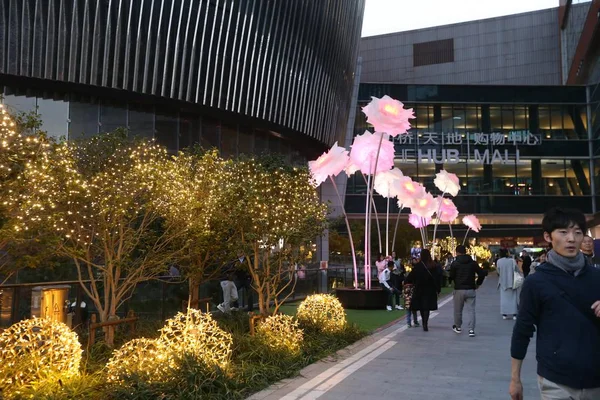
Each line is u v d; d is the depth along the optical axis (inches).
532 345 404.5
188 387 236.5
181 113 862.5
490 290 1061.8
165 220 377.7
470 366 322.0
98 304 335.3
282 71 965.8
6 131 231.6
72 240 330.3
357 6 1266.0
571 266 128.0
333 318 423.8
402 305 754.2
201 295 549.6
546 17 2352.4
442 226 1935.3
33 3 706.2
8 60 695.7
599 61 1758.1
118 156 353.7
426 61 2464.3
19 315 327.9
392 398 246.4
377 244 1477.6
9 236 235.8
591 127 1883.6
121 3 752.3
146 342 260.1
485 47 2406.5
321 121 1106.7
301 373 302.0
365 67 2536.9
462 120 1919.3
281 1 951.0
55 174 291.4
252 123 950.4
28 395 217.9
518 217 1892.2
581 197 1875.0
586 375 120.0
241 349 329.7
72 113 771.4
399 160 1894.7
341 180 1584.6
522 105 1923.0
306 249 442.6
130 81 765.3
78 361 252.2
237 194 399.2
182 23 806.5
